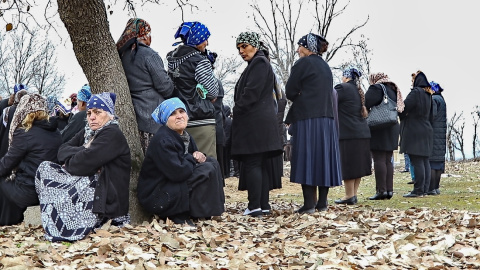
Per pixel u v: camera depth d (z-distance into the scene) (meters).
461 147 25.44
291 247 4.92
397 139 8.44
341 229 5.67
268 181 6.74
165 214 5.61
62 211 5.20
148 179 5.69
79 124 6.51
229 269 4.20
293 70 6.81
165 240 4.86
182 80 6.29
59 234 5.14
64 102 8.14
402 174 14.69
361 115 7.86
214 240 4.98
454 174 13.98
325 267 4.27
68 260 4.34
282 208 7.55
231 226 5.74
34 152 5.82
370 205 7.87
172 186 5.57
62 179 5.29
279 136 6.45
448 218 6.48
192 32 6.36
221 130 8.23
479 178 12.48
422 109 8.77
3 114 6.81
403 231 5.70
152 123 6.07
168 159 5.50
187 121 5.96
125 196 5.46
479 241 5.21
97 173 5.33
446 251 4.93
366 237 5.33
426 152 8.75
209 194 5.70
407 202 8.17
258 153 6.36
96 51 5.86
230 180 11.55
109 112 5.45
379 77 8.37
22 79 23.48
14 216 6.04
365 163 7.85
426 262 4.52
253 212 6.45
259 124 6.31
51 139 5.95
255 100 6.27
